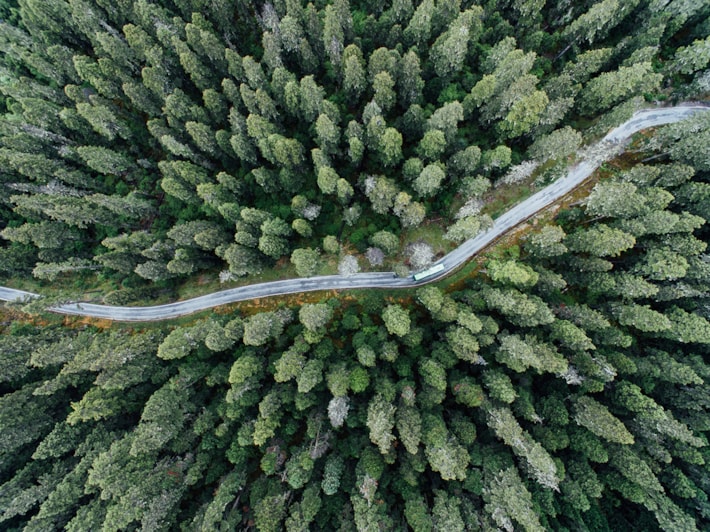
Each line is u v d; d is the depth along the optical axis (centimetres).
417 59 6256
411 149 6950
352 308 6819
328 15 6319
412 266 7075
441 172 5853
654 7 6844
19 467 6206
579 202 6919
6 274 7644
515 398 5909
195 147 7500
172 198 7550
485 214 6950
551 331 6044
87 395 5903
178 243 6525
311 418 5922
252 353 6156
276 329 6175
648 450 5938
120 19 8031
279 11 7275
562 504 5797
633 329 6769
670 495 6025
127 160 7631
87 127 7638
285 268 7362
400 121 6862
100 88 7269
